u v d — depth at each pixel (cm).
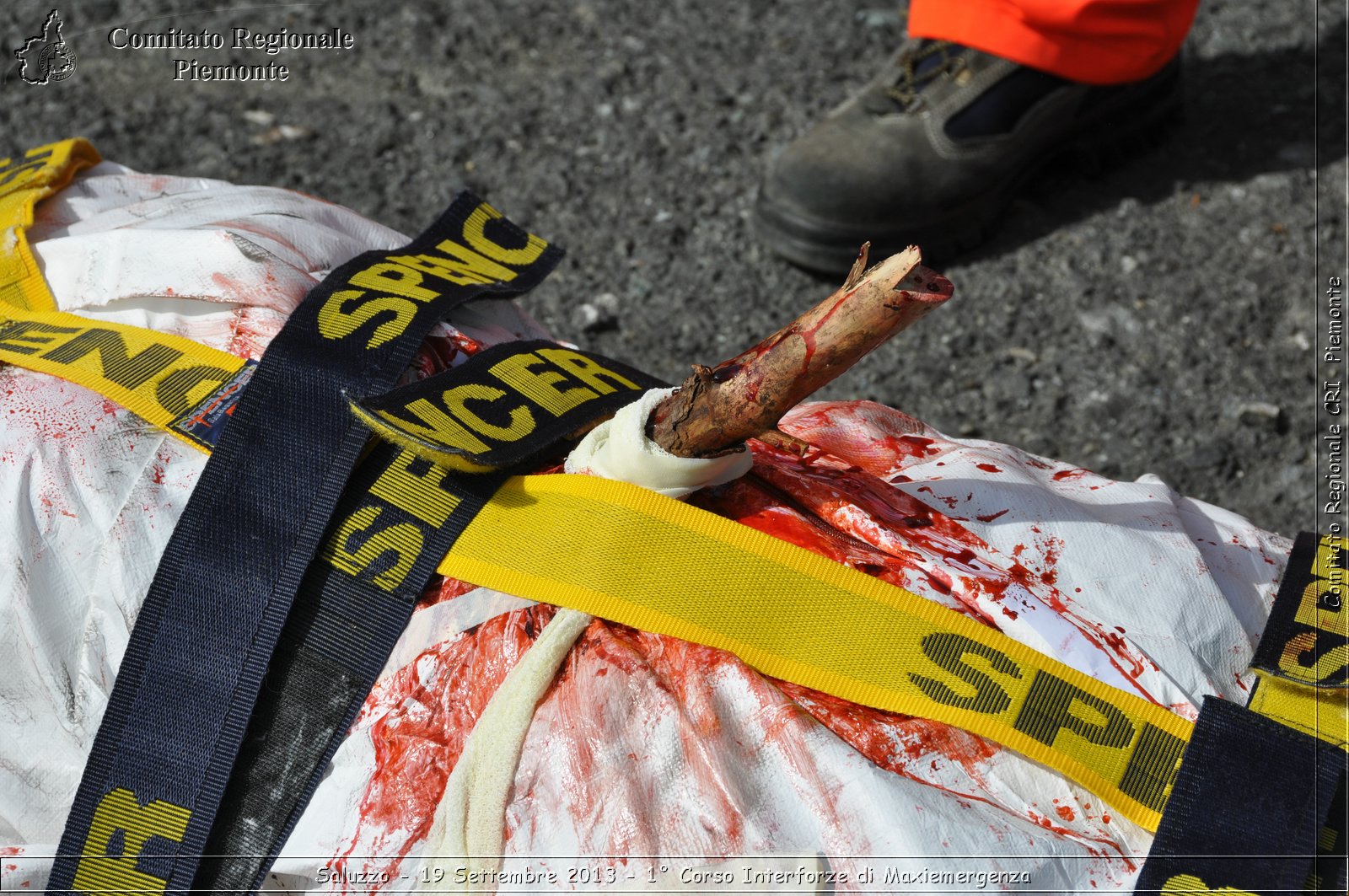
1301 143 270
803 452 92
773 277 242
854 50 305
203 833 94
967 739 93
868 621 95
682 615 94
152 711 98
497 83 291
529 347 114
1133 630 99
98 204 140
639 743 91
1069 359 224
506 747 92
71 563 104
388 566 99
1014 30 232
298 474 101
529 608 98
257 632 97
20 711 106
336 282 116
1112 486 117
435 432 97
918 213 235
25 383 111
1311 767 87
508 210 256
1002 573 101
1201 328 229
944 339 228
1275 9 316
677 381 221
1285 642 98
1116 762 91
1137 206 256
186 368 110
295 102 284
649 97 287
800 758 89
